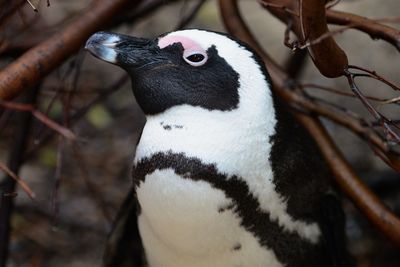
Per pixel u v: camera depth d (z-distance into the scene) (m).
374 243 5.96
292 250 3.94
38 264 5.77
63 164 6.56
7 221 4.98
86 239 6.04
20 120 5.03
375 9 7.66
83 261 5.88
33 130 6.38
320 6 3.48
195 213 3.62
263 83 3.74
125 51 3.75
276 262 3.92
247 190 3.67
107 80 7.25
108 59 3.76
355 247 5.94
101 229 6.09
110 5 4.20
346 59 3.72
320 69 3.74
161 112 3.69
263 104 3.71
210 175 3.57
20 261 5.85
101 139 6.90
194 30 3.75
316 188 4.04
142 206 3.77
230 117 3.63
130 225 4.43
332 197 4.21
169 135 3.62
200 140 3.59
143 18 6.15
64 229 6.10
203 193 3.59
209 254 3.78
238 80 3.67
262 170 3.70
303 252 4.00
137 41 3.78
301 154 3.93
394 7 7.69
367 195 4.34
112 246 4.44
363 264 5.84
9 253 5.87
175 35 3.73
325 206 4.13
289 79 4.61
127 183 6.48
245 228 3.74
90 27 4.14
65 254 5.92
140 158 3.68
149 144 3.65
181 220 3.64
